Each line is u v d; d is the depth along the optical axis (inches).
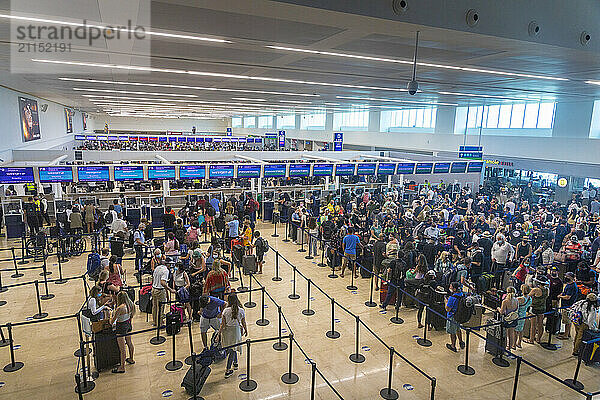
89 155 778.2
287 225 627.2
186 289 321.1
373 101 970.1
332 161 801.6
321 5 216.5
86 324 268.7
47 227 587.8
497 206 679.7
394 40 309.1
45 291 374.9
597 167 724.0
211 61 440.1
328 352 285.6
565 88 615.8
